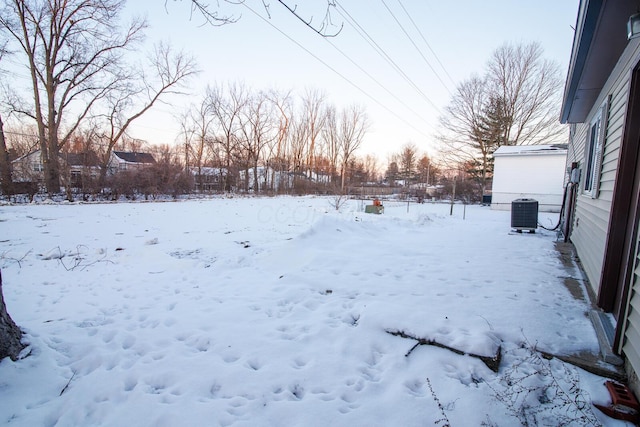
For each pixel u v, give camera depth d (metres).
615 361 2.38
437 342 2.68
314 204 18.69
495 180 17.91
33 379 2.22
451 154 30.00
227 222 10.70
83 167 17.69
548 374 2.34
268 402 2.04
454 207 19.70
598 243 3.90
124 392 2.12
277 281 4.32
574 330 2.91
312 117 37.66
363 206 17.38
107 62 20.00
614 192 3.07
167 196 21.66
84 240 7.34
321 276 4.32
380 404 2.04
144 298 3.85
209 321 3.16
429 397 2.12
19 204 14.92
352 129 39.25
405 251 5.88
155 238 7.25
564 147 17.39
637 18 2.47
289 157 35.81
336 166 39.59
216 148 28.73
